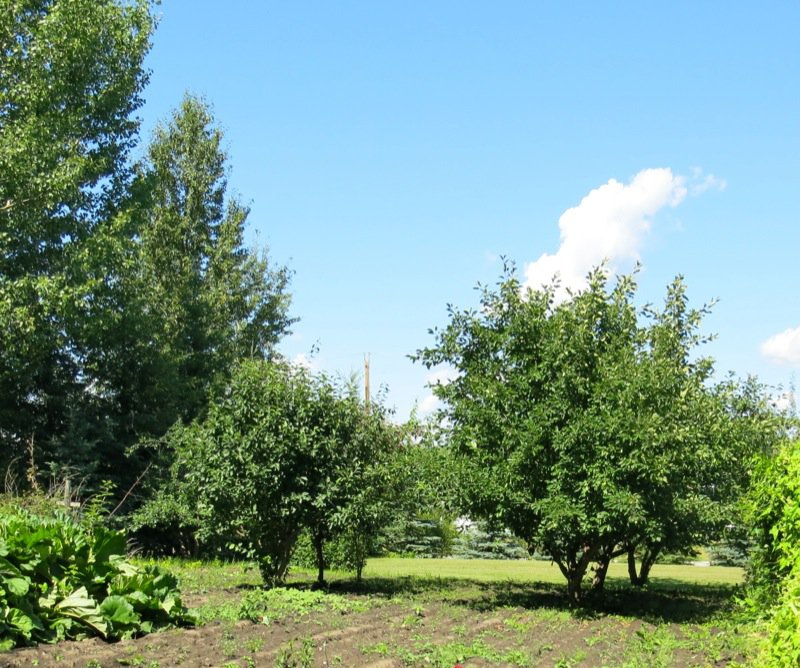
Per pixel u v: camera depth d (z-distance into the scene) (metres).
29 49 23.83
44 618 8.27
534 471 12.26
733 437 12.75
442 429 13.26
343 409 14.53
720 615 12.15
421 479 13.30
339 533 14.76
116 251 25.34
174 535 24.47
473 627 10.57
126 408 29.45
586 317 12.93
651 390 11.60
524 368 13.03
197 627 9.46
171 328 34.28
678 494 12.11
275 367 14.73
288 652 7.99
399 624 10.45
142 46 27.78
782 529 7.45
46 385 27.55
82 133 26.05
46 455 25.89
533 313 13.00
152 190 29.39
